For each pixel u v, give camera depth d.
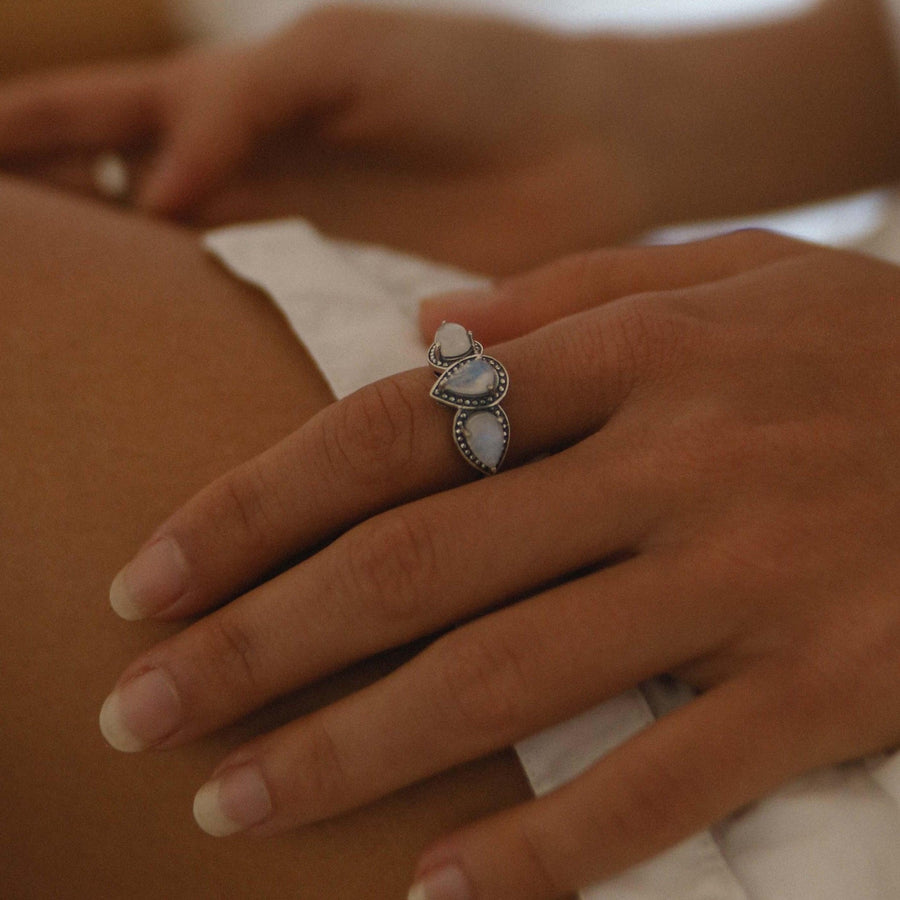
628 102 0.81
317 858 0.42
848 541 0.43
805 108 0.87
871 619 0.42
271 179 0.72
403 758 0.42
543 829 0.41
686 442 0.43
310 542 0.43
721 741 0.42
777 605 0.42
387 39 0.68
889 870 0.42
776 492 0.43
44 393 0.46
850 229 0.94
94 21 0.96
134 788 0.43
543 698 0.42
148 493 0.45
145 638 0.43
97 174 0.73
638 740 0.42
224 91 0.67
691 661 0.43
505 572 0.42
